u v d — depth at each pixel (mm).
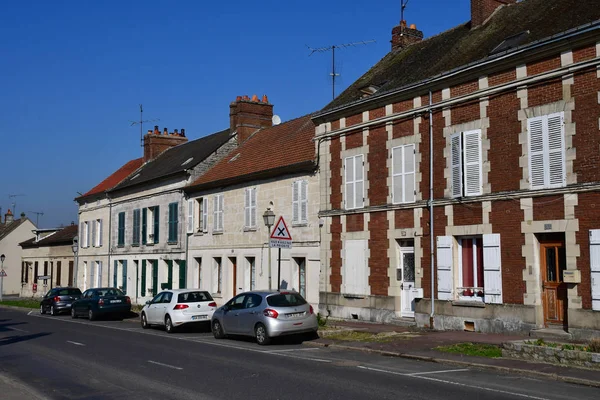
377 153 20359
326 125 22625
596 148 14172
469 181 17094
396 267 19469
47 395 10070
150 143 42438
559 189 14828
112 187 40719
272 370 12086
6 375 12188
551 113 15133
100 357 14492
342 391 9852
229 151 32594
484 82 16844
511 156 16047
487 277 16453
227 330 18062
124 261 38344
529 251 15469
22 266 57688
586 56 14445
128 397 9789
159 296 22562
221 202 29188
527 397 9164
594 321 13953
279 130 30156
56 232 54156
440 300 17797
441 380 10719
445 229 17781
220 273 29250
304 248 23406
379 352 14258
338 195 21938
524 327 15469
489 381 10586
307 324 16641
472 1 21234
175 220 32844
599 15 14789
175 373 11945
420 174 18719
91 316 27953
